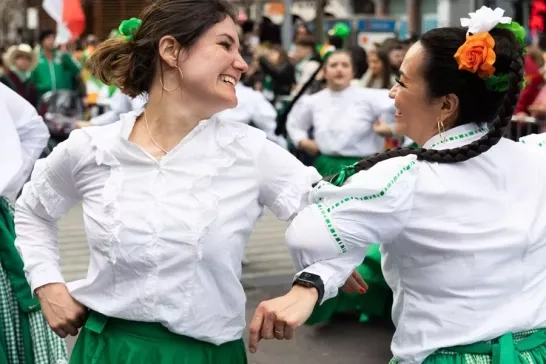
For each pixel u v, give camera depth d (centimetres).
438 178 215
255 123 677
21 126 343
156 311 223
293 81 1077
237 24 230
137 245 221
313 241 210
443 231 213
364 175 213
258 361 466
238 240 227
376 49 713
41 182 246
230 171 226
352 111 656
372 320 532
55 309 240
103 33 2430
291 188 230
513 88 213
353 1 2005
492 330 214
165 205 221
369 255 477
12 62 1043
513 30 219
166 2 226
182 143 224
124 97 684
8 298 327
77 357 238
